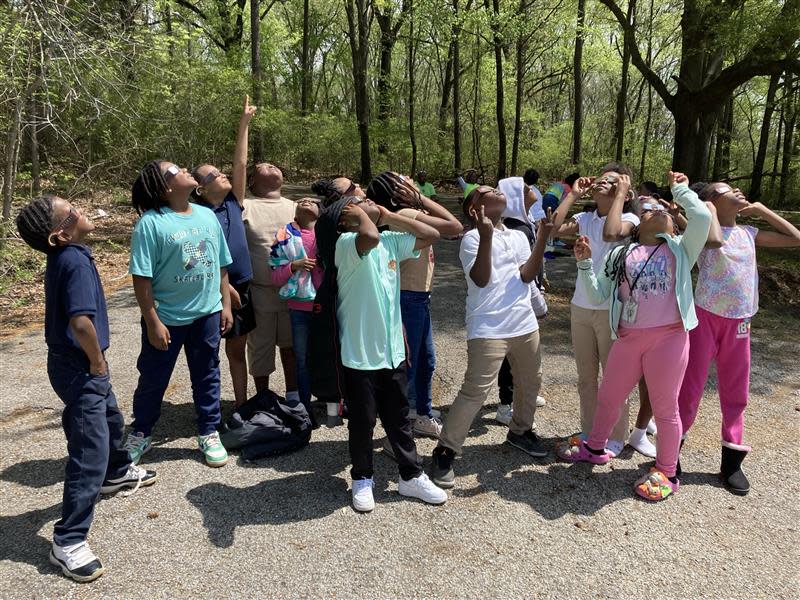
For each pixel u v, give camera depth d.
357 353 2.87
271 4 22.75
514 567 2.58
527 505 3.05
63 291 2.45
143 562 2.57
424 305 3.64
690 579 2.53
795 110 18.66
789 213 17.86
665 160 24.20
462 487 3.22
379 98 24.89
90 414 2.53
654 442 3.75
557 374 4.95
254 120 16.28
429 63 28.16
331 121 22.97
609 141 29.12
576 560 2.63
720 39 11.09
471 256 3.20
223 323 3.47
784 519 2.96
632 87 34.16
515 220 4.34
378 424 4.01
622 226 3.17
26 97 8.20
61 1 7.95
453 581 2.49
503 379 3.92
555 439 3.79
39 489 3.12
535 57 25.97
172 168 3.11
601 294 3.17
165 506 2.97
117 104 10.37
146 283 3.03
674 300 2.95
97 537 2.72
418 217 3.10
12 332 5.92
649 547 2.73
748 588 2.48
